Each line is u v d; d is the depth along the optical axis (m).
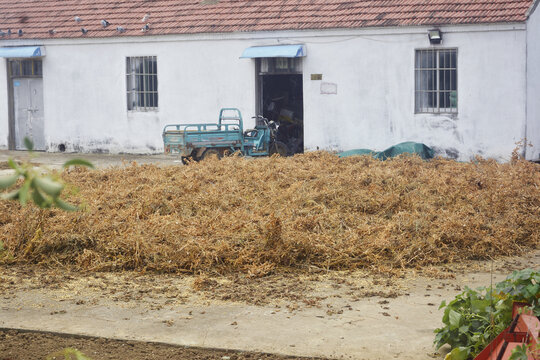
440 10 18.61
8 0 25.11
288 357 5.36
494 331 5.01
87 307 6.65
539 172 13.25
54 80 23.11
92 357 5.35
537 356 3.92
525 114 17.70
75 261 8.38
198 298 6.93
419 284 7.41
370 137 19.45
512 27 17.61
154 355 5.42
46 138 23.45
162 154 21.88
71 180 12.53
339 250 8.24
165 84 21.66
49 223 8.98
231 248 8.19
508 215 9.84
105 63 22.34
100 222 9.09
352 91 19.53
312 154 14.59
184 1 22.50
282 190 10.93
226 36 20.72
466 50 18.12
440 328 5.64
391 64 19.00
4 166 17.55
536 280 5.22
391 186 11.12
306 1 20.80
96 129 22.69
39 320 6.25
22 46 23.34
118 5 23.33
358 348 5.52
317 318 6.26
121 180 12.27
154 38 21.55
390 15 19.09
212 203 10.23
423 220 9.22
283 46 19.92
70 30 22.80
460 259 8.43
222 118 18.98
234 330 5.95
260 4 21.27
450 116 18.47
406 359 5.29
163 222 9.02
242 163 13.31
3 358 5.33
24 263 8.43
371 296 6.96
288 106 22.16
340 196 10.48
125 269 8.12
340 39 19.52
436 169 13.34
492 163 14.41
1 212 10.20
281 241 8.24
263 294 7.02
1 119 23.98
